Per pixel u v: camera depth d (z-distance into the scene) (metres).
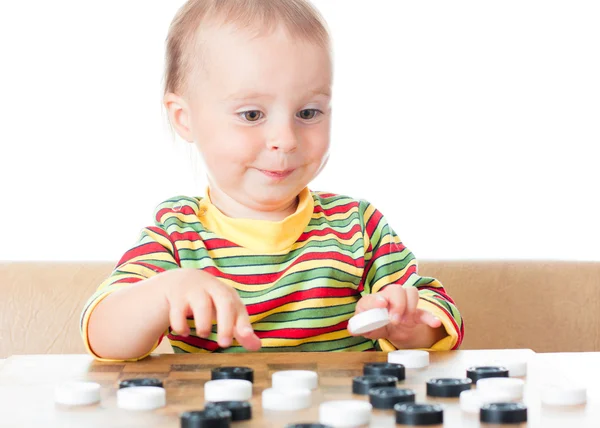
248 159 1.18
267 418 0.64
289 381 0.75
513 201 2.34
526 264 1.70
